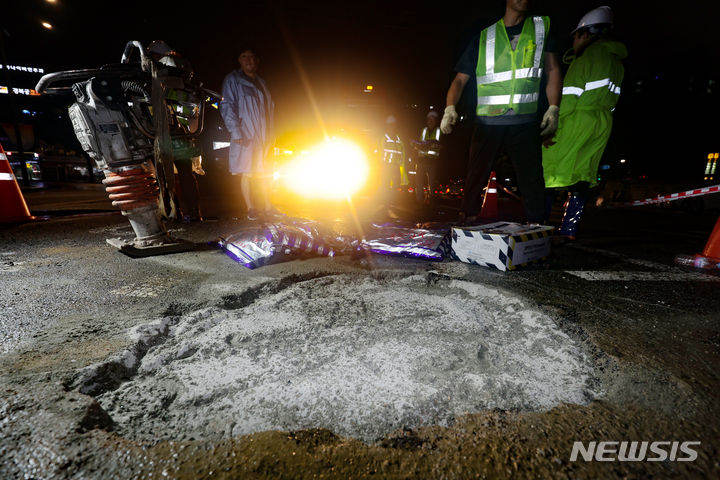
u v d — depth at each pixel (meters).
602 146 3.17
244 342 1.45
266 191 4.68
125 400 1.10
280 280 2.20
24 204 4.41
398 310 1.75
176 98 2.90
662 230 4.84
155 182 2.87
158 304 1.80
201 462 0.85
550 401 1.09
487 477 0.83
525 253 2.58
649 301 1.96
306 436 0.95
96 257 2.71
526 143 2.93
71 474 0.81
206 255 2.80
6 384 1.10
